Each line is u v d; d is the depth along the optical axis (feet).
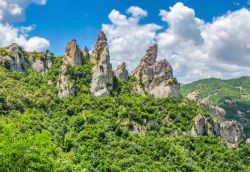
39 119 574.97
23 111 573.33
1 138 218.79
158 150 609.42
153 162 579.07
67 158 414.62
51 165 237.04
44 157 228.84
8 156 210.79
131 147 583.99
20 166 213.87
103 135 584.40
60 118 619.26
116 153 559.38
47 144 241.96
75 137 576.20
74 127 602.03
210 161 651.66
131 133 629.51
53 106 643.45
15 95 588.09
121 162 543.80
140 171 538.88
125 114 652.89
